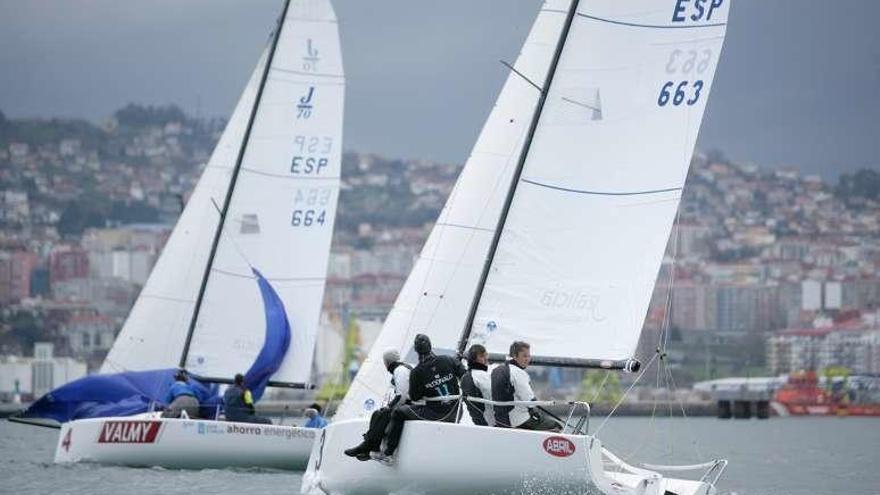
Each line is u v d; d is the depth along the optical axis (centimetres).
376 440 7138
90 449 10644
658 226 8025
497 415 7181
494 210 8925
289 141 12725
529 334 7975
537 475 6994
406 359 9000
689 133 8069
